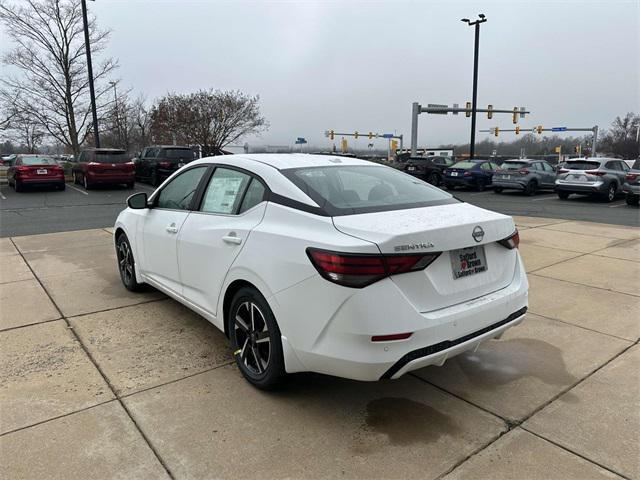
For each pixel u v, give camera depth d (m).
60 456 2.57
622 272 6.27
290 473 2.47
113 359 3.72
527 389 3.33
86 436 2.75
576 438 2.77
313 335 2.71
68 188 21.14
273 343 3.01
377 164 4.05
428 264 2.70
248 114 31.89
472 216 3.09
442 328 2.71
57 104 26.91
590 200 17.75
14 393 3.20
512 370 3.61
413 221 2.84
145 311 4.77
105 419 2.91
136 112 38.25
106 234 9.27
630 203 15.64
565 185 17.50
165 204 4.47
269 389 3.21
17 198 17.31
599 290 5.51
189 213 3.98
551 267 6.55
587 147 74.94
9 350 3.87
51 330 4.28
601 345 4.04
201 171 4.05
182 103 31.05
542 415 3.01
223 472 2.47
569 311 4.84
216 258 3.49
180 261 4.02
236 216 3.44
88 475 2.44
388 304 2.56
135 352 3.84
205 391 3.25
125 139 38.00
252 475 2.45
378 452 2.63
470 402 3.15
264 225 3.14
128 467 2.50
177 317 4.61
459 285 2.88
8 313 4.71
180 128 31.02
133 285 5.23
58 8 25.61
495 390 3.31
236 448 2.66
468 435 2.79
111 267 6.54
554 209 14.65
